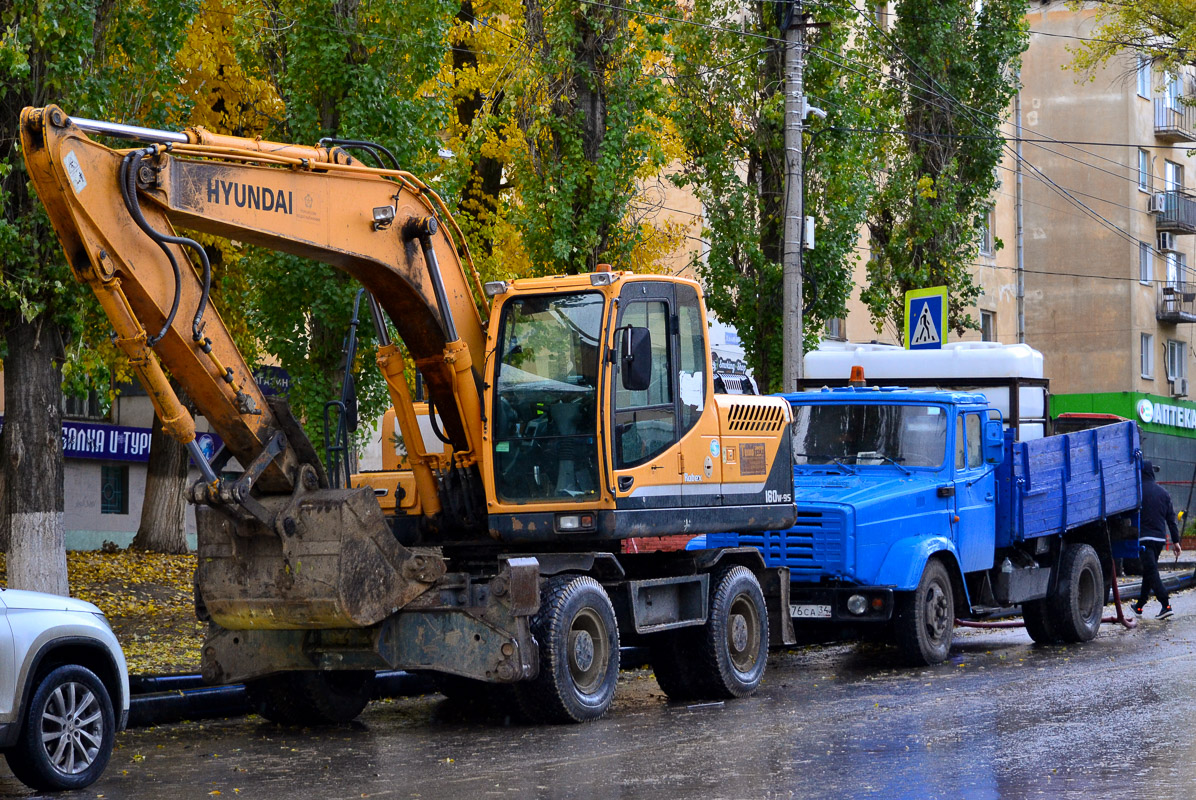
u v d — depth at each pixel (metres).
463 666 15.98
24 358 21.56
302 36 24.98
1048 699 17.72
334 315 25.03
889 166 43.19
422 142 25.69
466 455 17.88
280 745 15.63
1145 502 30.14
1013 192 67.12
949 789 11.96
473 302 17.64
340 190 15.63
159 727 17.34
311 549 15.67
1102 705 17.02
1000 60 43.19
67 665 13.05
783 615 20.73
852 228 34.34
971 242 44.28
